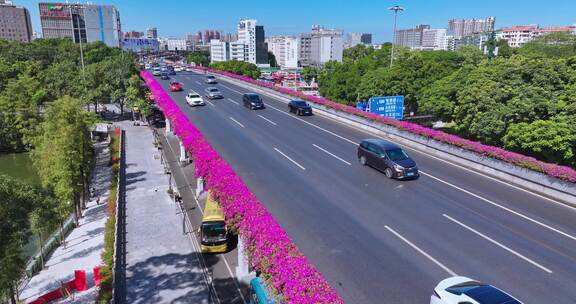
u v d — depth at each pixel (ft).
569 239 47.60
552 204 58.23
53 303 51.24
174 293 44.09
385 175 70.69
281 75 443.73
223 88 190.39
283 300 30.09
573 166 81.82
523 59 94.79
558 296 37.06
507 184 66.69
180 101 150.10
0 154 143.54
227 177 52.49
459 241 47.24
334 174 71.36
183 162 90.63
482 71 102.32
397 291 38.27
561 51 211.41
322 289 30.68
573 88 82.12
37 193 53.93
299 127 109.70
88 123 92.68
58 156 81.41
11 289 48.06
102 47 283.79
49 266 63.62
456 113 106.63
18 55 217.36
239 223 41.96
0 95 146.10
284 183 66.69
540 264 42.29
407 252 44.98
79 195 84.79
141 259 51.42
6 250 44.68
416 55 199.21
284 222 52.54
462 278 37.17
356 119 111.96
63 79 159.53
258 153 84.28
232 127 108.37
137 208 68.13
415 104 161.68
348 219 53.36
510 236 48.37
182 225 61.16
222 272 47.85
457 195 61.57
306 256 44.39
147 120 145.59
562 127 77.61
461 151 78.48
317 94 279.90
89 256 65.00
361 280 40.01
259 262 35.35
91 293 53.06
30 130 128.06
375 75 173.99
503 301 31.86
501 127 87.86
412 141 91.61
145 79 198.49
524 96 86.84
